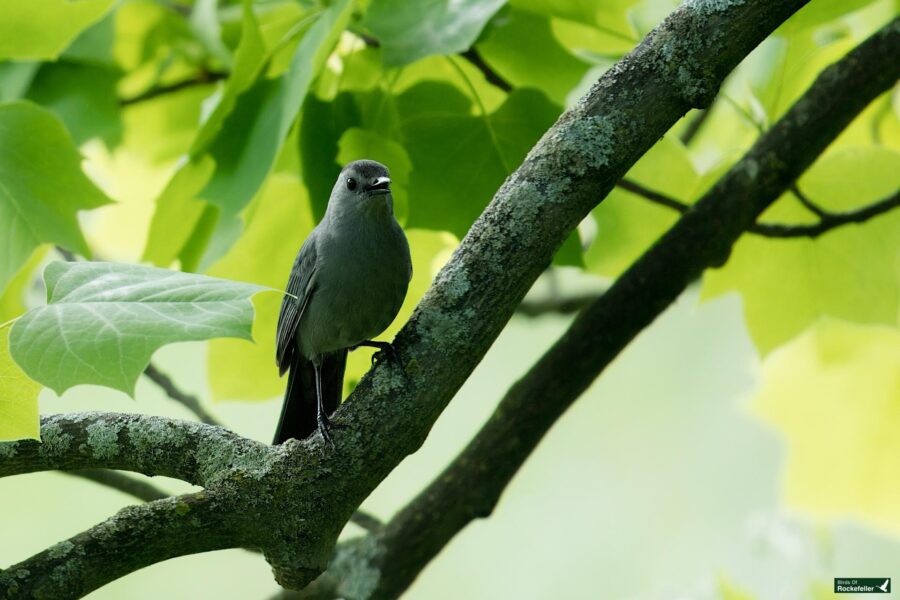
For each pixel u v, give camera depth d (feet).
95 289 17.33
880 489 36.40
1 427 18.84
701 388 53.93
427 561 28.94
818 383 36.50
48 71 34.88
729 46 20.76
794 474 37.11
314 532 20.97
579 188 20.72
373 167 27.78
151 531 20.76
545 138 21.27
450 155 29.04
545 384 28.02
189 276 17.56
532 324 44.47
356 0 27.02
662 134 21.06
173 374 50.52
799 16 28.09
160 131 37.86
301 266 29.71
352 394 21.03
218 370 32.12
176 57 37.19
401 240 29.30
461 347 20.58
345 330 29.73
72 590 20.49
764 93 32.45
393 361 20.68
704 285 32.65
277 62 28.71
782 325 32.78
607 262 32.55
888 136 35.86
